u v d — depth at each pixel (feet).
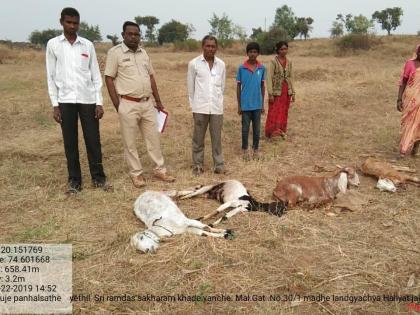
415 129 19.75
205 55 17.61
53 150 22.49
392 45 96.78
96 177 17.08
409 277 10.84
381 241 12.57
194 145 18.78
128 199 15.81
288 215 14.11
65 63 15.30
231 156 21.48
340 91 38.91
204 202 15.72
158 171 17.99
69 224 13.73
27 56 93.30
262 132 26.63
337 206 14.79
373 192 16.34
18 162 20.30
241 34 130.21
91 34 180.55
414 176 17.95
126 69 16.26
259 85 20.47
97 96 16.20
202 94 17.87
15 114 31.58
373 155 21.21
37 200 15.67
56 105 15.53
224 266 11.28
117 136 24.98
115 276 10.94
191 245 12.10
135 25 15.99
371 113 31.19
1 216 14.44
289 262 11.50
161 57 93.45
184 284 10.59
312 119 29.45
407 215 14.19
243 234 12.95
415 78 19.30
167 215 13.09
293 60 76.69
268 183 17.52
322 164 19.98
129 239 12.67
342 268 11.23
